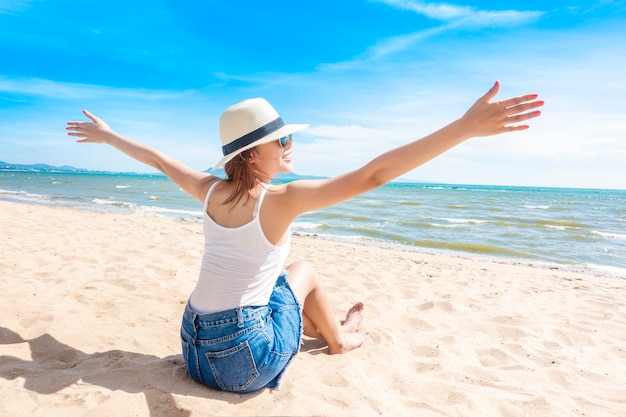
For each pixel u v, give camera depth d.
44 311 3.14
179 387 2.10
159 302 3.71
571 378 2.80
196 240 7.56
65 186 36.69
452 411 2.21
